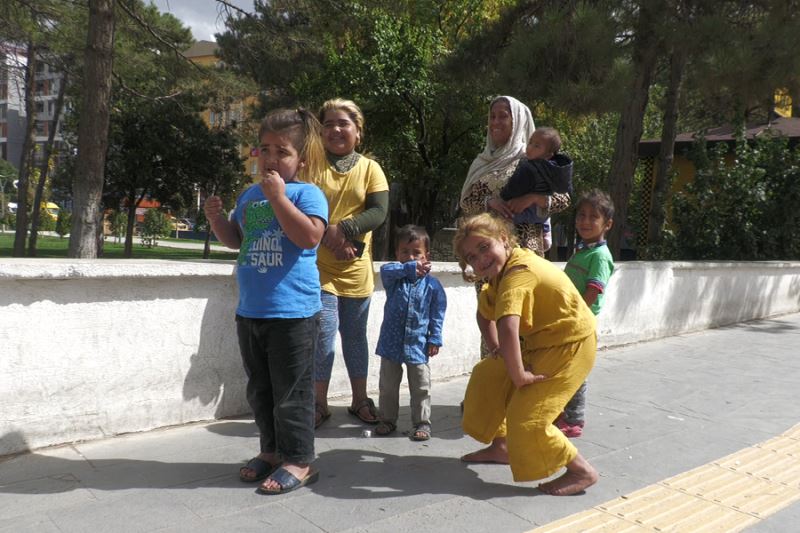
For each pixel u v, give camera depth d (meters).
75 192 10.41
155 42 14.34
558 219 20.53
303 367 3.07
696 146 11.85
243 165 26.66
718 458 3.69
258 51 13.39
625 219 11.43
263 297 2.99
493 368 3.44
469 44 12.85
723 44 9.72
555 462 3.05
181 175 25.64
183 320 3.86
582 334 3.10
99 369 3.54
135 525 2.65
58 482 3.04
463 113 17.30
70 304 3.40
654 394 5.05
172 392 3.86
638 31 10.44
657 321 7.50
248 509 2.85
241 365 4.16
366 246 4.16
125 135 24.03
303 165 3.20
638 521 2.88
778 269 9.75
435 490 3.14
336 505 2.93
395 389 3.95
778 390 5.26
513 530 2.74
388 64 16.05
